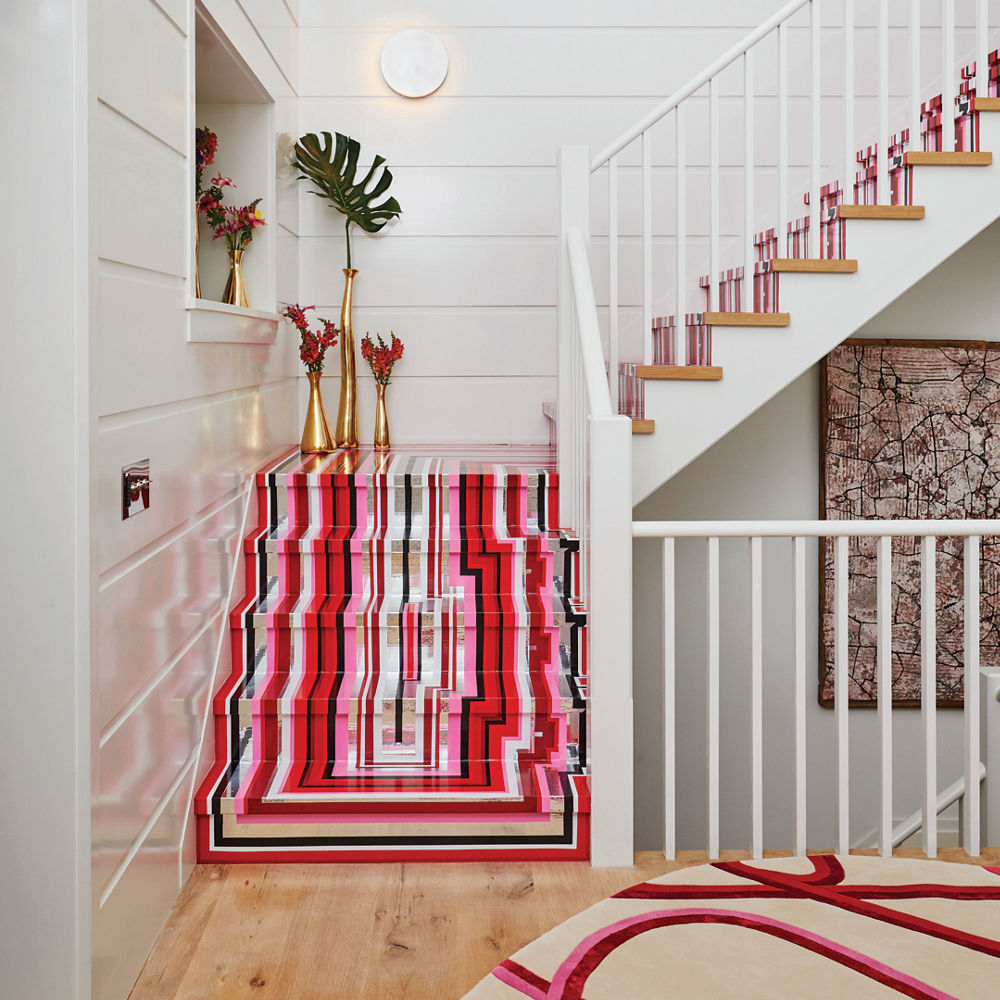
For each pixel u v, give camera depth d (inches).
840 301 133.0
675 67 182.4
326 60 180.1
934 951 78.0
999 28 184.1
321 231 182.1
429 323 184.4
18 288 68.4
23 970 69.6
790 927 82.0
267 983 80.7
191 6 102.0
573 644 120.3
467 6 180.5
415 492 136.6
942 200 133.0
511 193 182.9
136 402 82.7
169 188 94.0
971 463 185.2
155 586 88.2
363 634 120.2
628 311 185.3
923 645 101.9
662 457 132.8
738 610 185.0
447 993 79.3
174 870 93.6
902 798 186.5
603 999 71.8
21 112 68.0
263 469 142.4
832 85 184.5
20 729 69.0
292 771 108.4
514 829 102.7
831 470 183.8
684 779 183.8
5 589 68.7
